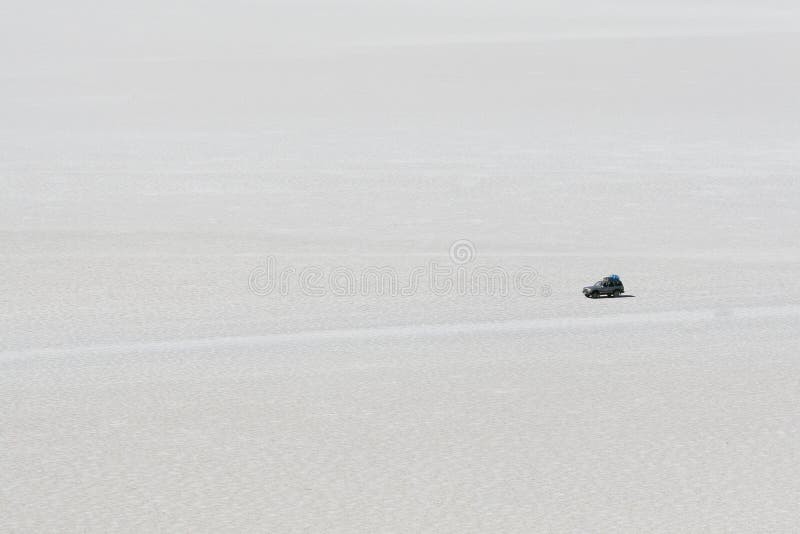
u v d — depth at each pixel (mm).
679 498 73312
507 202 171625
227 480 76188
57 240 147125
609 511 71625
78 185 185375
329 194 177750
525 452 80750
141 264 134250
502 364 100000
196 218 161500
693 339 106625
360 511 71688
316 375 97312
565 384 94812
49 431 84875
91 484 75562
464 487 75125
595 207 167625
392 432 84500
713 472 77188
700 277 128500
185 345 105250
